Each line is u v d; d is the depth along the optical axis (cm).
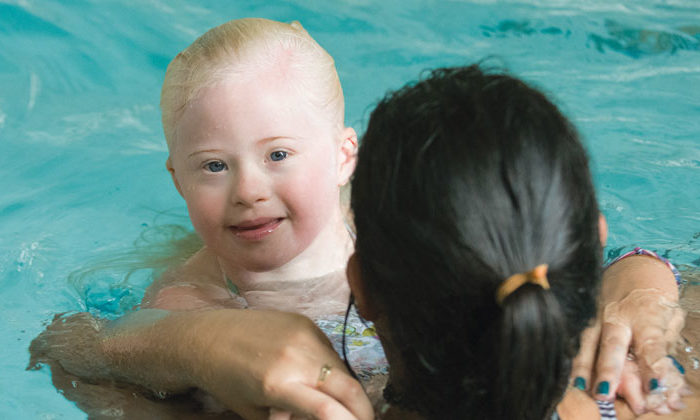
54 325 240
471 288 125
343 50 491
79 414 197
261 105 223
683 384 167
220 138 222
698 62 473
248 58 229
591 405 162
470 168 123
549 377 126
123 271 286
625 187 332
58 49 478
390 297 135
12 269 289
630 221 305
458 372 132
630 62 475
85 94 450
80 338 225
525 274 123
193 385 180
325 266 257
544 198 124
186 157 228
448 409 139
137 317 211
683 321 191
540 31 514
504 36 511
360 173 136
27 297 271
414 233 126
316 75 239
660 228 300
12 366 223
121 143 403
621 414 163
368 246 135
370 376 189
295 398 152
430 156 125
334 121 245
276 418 155
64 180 366
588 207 131
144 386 196
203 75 225
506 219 123
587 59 479
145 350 188
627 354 175
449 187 124
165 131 240
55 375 214
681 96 429
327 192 241
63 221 328
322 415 149
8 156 385
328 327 223
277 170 227
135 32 499
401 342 139
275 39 237
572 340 134
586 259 132
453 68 145
